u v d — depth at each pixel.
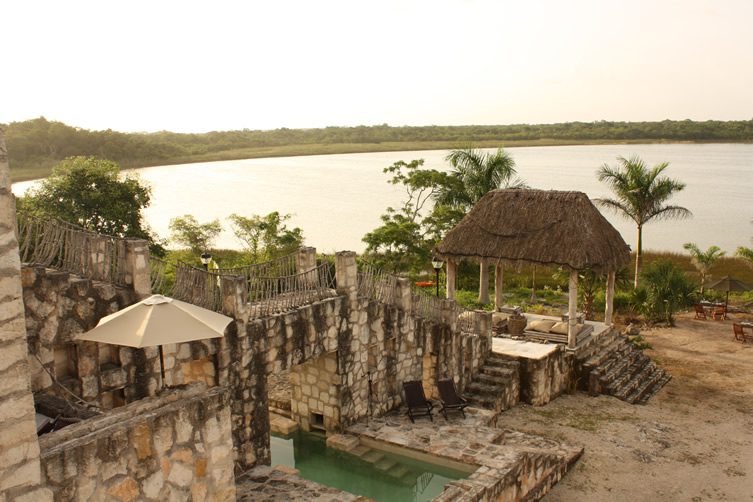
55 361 8.99
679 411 18.23
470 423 14.44
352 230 54.94
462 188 34.34
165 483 6.48
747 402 19.00
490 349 19.02
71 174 30.11
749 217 66.62
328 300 13.28
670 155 163.88
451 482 10.91
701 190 87.69
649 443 15.84
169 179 98.94
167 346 10.08
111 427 6.07
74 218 28.73
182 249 36.91
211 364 11.02
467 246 21.67
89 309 9.14
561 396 19.34
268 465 12.04
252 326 11.53
